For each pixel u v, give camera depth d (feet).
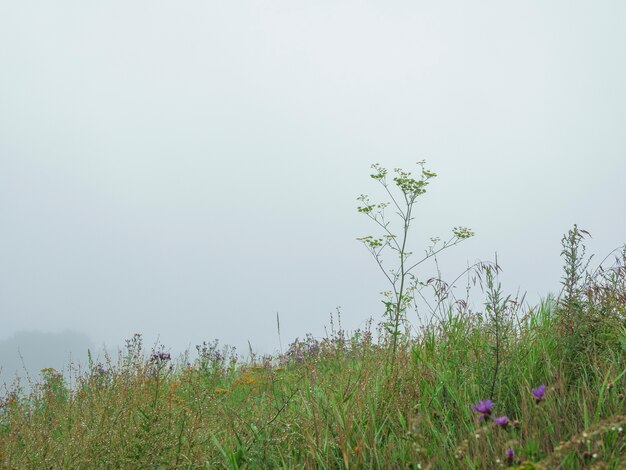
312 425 14.82
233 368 27.40
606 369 14.26
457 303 19.15
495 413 13.39
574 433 11.58
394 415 14.83
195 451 14.71
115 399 16.52
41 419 16.51
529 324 17.99
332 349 23.09
